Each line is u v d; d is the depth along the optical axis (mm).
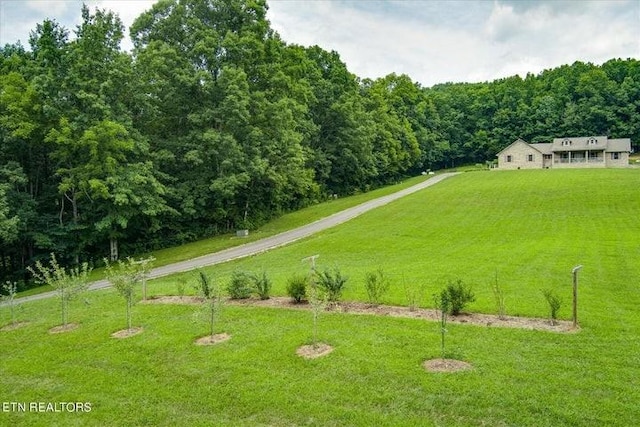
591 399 7613
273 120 41688
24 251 36125
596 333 10633
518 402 7621
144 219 37344
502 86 114000
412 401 7887
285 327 11992
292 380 8977
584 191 42469
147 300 16281
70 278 15648
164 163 37969
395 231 33344
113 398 8922
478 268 19438
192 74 38594
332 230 36531
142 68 36688
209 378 9375
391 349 10062
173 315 13867
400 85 97000
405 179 84250
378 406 7852
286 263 25859
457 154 101750
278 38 51031
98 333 12719
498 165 80500
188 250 34500
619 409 7266
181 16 40344
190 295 16672
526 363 9039
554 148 76375
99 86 33281
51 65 34062
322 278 14227
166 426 7770
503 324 11531
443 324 9734
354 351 10062
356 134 64000
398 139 82500
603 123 92812
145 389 9148
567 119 94438
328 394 8328
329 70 71375
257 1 43750
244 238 37219
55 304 17953
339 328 11648
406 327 11461
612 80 100438
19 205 32438
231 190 36812
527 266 19375
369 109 78688
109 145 32125
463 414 7422
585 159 75750
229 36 39562
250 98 40062
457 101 107125
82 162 33531
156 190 34094
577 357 9273
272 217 47469
